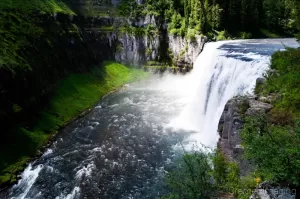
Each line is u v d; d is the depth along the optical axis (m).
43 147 45.31
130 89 77.12
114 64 90.94
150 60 92.94
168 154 42.78
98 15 95.19
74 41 77.19
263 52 55.97
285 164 18.19
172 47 90.12
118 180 36.75
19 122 45.78
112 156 42.38
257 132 22.92
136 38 93.62
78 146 45.50
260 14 91.88
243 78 45.31
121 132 50.31
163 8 93.38
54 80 63.12
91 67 81.06
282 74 32.59
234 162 27.30
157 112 60.03
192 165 24.86
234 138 31.17
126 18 95.62
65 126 53.03
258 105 29.73
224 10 87.00
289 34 89.06
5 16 59.00
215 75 52.91
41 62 59.31
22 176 38.28
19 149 42.31
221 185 24.25
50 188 35.62
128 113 59.53
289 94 28.03
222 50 61.25
